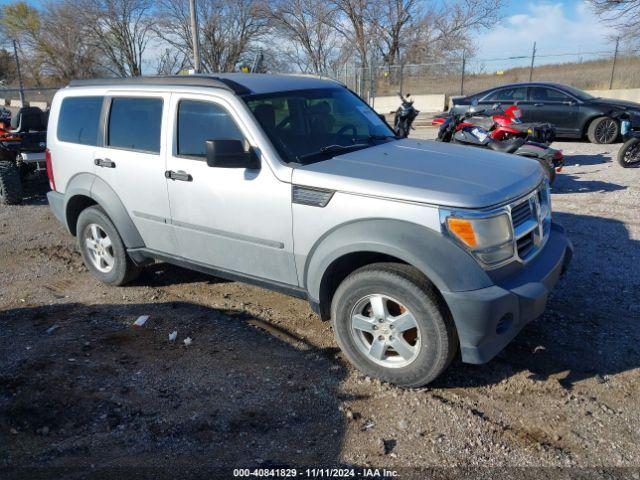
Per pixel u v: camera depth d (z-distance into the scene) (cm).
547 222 412
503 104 1486
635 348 409
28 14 4009
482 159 414
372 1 2905
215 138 433
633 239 640
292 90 462
